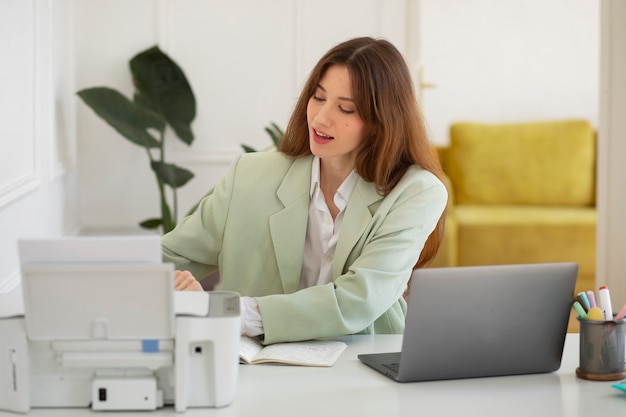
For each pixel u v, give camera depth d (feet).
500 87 25.44
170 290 6.05
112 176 17.47
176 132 17.10
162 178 16.24
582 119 23.62
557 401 6.55
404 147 8.40
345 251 8.21
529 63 25.36
